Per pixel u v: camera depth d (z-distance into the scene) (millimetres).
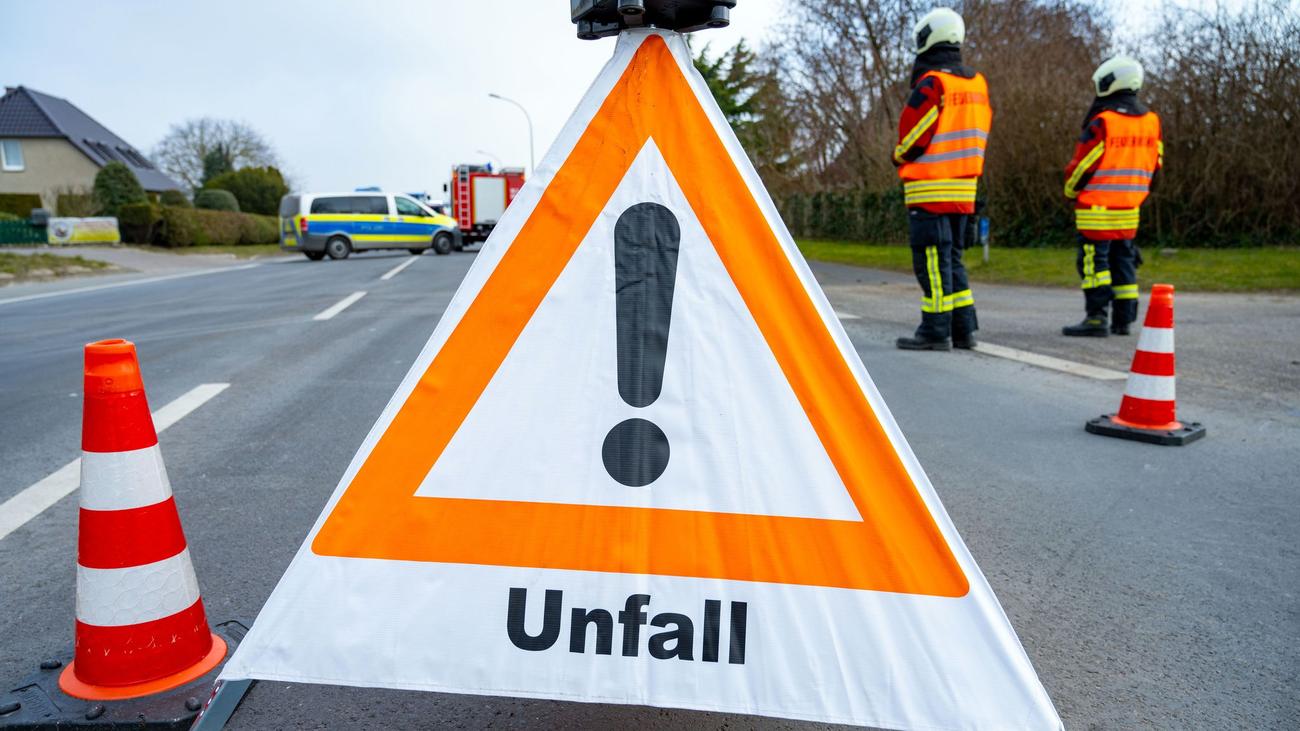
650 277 1913
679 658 1882
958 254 7281
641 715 2203
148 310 11922
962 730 1783
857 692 1824
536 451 1905
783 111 31219
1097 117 7570
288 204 27641
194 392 6148
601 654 1897
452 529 1901
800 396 1863
